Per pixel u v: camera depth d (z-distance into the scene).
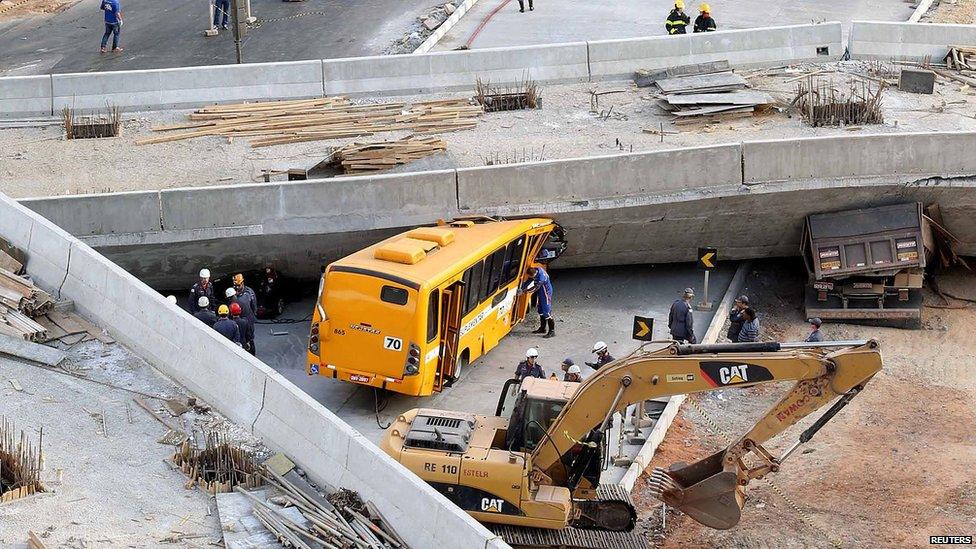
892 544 24.61
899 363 33.19
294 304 35.78
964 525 25.27
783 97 41.56
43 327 25.75
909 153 34.53
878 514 25.80
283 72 42.88
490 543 17.86
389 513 19.62
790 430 29.66
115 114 39.97
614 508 23.73
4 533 18.61
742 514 25.77
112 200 32.66
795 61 45.56
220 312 29.28
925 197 35.34
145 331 25.20
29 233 28.39
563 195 34.25
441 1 62.41
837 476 27.33
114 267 26.23
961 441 28.95
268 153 38.00
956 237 37.09
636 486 26.47
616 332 34.34
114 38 53.78
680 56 44.97
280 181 35.12
